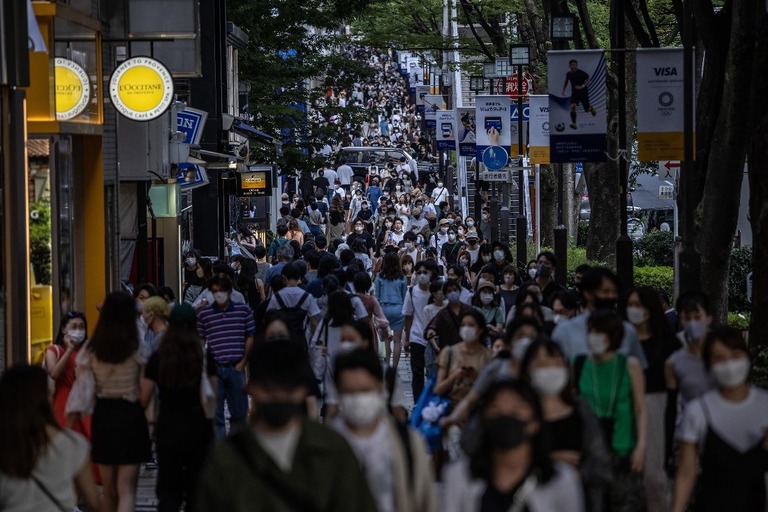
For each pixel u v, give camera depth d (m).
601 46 80.25
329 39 94.00
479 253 60.28
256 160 91.62
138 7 45.34
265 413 14.75
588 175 71.94
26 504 18.70
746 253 63.34
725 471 20.39
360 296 42.59
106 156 44.56
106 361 25.55
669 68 42.66
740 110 40.62
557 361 19.34
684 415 20.72
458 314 37.44
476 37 90.06
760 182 33.97
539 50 82.19
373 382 16.95
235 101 88.25
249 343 34.34
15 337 31.84
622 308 37.00
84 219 42.78
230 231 86.88
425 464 17.41
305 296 38.00
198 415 25.16
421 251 71.62
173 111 54.28
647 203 104.31
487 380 23.64
